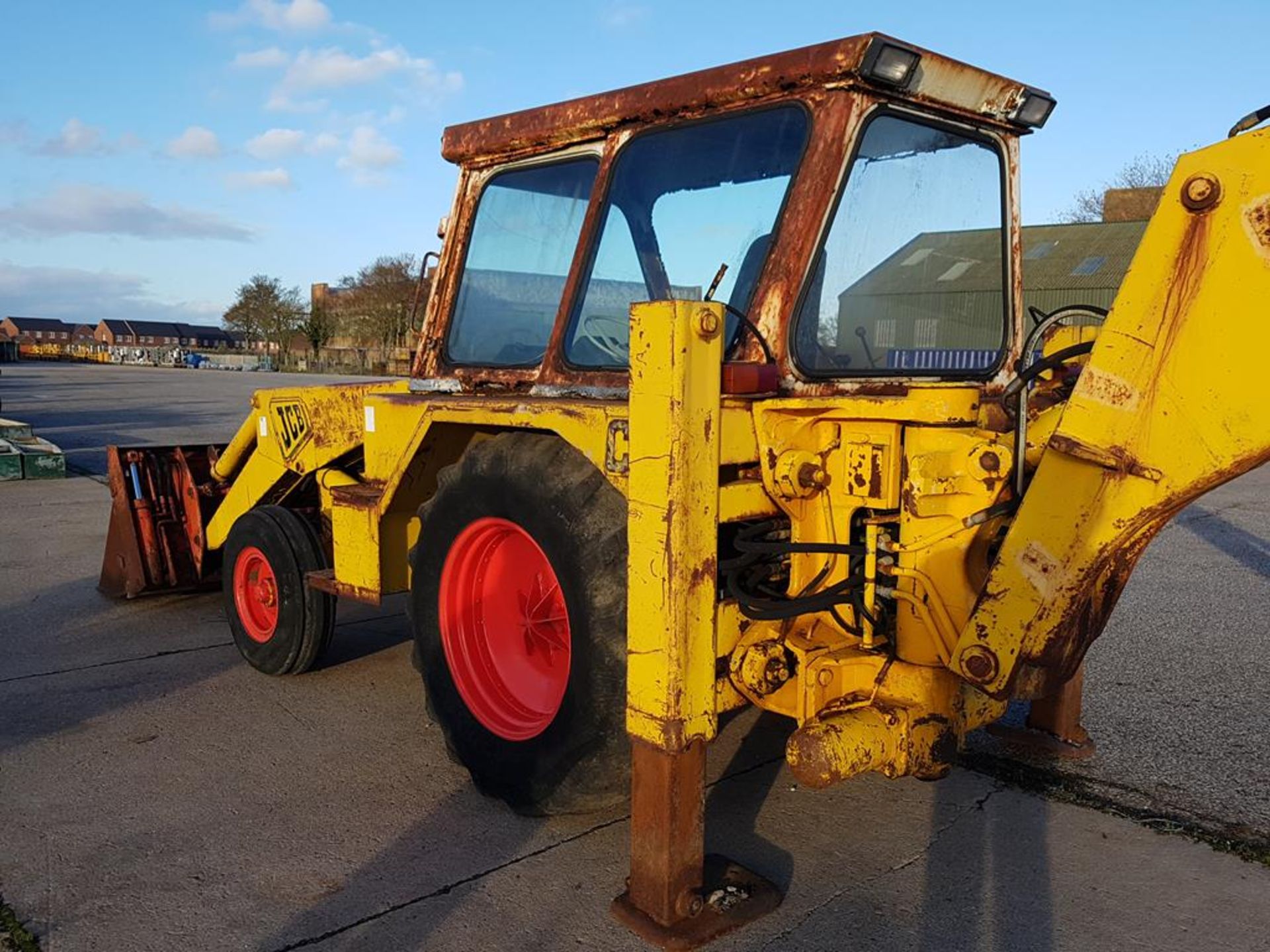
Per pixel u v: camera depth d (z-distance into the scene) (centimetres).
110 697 462
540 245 369
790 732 419
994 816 344
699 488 252
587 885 297
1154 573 714
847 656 287
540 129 358
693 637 256
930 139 326
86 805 351
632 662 263
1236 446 220
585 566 294
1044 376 364
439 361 413
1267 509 995
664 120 323
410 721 432
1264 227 210
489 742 337
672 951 259
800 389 294
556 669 344
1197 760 388
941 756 282
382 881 299
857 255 306
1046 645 250
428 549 354
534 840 325
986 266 358
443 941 269
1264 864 312
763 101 300
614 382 328
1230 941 271
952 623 278
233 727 425
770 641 285
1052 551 246
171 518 603
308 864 310
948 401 260
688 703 257
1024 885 299
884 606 293
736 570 285
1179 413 226
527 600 351
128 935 271
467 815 344
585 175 353
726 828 335
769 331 290
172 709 447
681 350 242
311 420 473
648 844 269
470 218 401
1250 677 485
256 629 497
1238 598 639
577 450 305
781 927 275
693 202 316
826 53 281
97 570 725
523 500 311
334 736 415
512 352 380
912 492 275
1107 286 2292
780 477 278
